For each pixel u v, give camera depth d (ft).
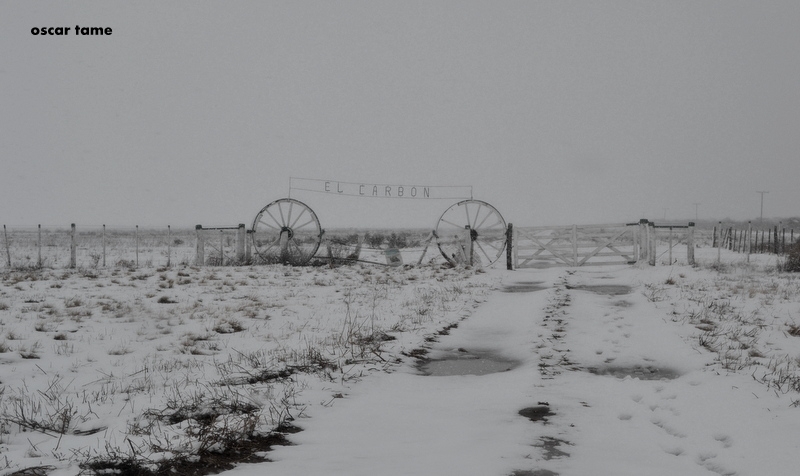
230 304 51.11
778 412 20.53
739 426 19.38
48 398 24.21
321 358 29.84
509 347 34.73
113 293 56.29
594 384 25.93
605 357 31.17
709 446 17.98
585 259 86.33
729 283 60.29
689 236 83.05
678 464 16.46
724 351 31.19
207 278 70.90
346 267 91.15
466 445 17.87
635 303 48.34
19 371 29.09
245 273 78.95
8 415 21.76
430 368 30.19
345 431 19.56
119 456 16.55
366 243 137.39
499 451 17.16
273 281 69.82
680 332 36.04
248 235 97.55
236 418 20.15
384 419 20.95
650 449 17.78
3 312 44.78
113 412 22.12
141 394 24.58
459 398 23.93
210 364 30.22
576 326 39.47
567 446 17.85
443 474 15.30
